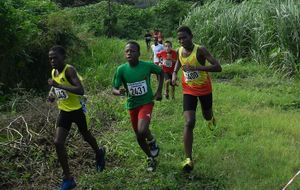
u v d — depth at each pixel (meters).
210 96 6.57
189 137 6.25
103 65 14.21
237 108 9.70
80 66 13.87
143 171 6.42
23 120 7.78
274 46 14.01
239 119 8.77
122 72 6.18
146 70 6.16
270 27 14.25
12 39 11.13
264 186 5.83
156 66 6.25
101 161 6.37
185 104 6.43
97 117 8.83
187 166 6.16
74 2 39.09
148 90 6.21
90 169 6.60
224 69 13.86
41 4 15.20
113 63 14.85
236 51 15.66
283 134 7.91
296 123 8.45
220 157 6.84
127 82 6.16
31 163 6.68
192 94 6.42
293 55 13.20
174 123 8.67
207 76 6.48
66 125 5.96
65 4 38.44
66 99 5.89
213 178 6.14
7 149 6.99
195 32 17.66
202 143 7.49
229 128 8.24
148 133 6.24
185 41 6.27
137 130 6.17
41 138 7.32
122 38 30.73
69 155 6.95
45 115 8.10
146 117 6.11
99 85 12.20
